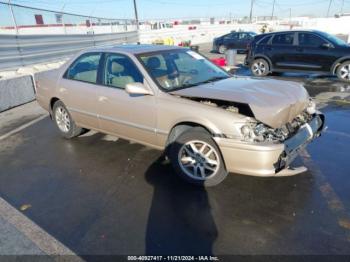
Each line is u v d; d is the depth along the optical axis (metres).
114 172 3.90
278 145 2.90
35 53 11.16
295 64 10.15
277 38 10.48
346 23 42.50
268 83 3.67
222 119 3.06
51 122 6.36
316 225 2.72
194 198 3.23
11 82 7.69
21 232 2.81
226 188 3.39
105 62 4.25
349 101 6.95
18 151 4.79
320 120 3.75
